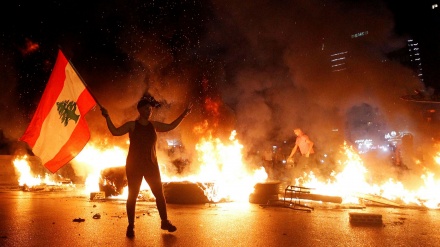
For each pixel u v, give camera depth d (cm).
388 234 507
